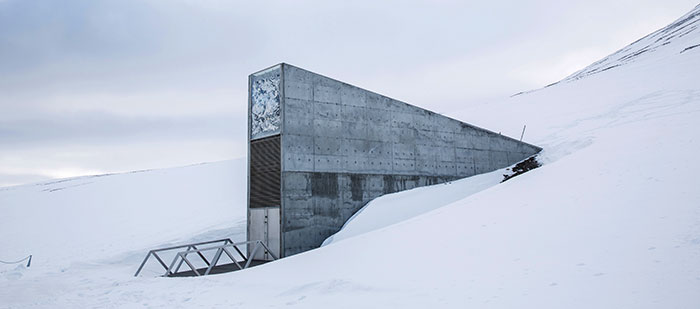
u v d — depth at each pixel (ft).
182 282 30.53
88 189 152.56
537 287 16.79
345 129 46.83
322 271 26.84
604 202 25.12
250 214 45.29
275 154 43.11
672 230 18.93
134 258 47.37
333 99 46.44
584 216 23.90
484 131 59.26
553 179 33.99
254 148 46.11
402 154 51.03
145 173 182.60
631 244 18.72
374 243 30.60
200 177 145.48
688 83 78.84
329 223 44.19
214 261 35.32
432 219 32.71
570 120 79.77
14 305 27.96
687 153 29.48
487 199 34.09
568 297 15.24
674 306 13.01
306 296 21.88
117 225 85.20
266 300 22.53
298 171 42.55
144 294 27.68
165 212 93.76
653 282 14.93
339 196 45.27
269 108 44.29
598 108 83.05
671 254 16.78
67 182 187.52
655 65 122.11
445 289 18.89
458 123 56.90
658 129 40.01
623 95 88.89
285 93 42.86
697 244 16.97
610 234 20.47
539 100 122.62
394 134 50.75
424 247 26.45
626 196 24.95
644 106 69.36
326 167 44.70
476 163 57.67
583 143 51.03
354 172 46.75
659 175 26.78
